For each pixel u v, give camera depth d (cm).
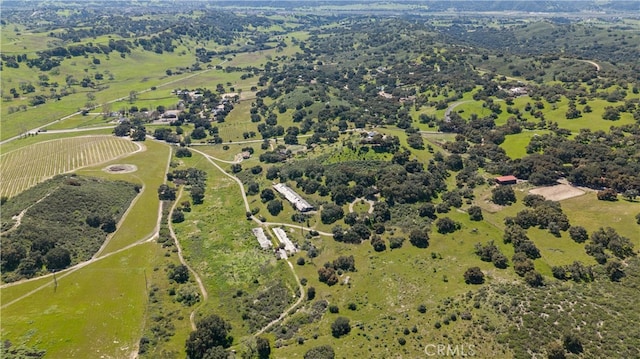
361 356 9619
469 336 9650
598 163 17862
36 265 13688
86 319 11600
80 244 15000
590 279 11462
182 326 11550
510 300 10588
